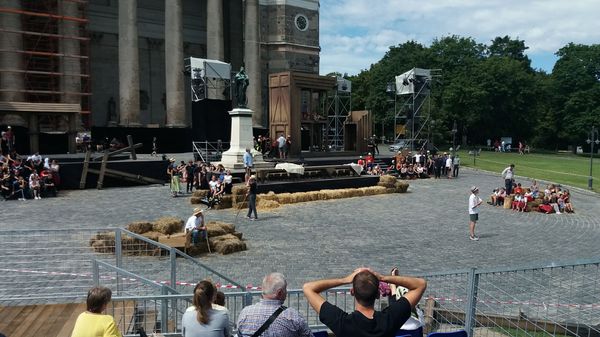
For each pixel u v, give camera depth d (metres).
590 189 37.41
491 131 94.00
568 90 100.50
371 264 15.26
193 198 26.22
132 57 50.31
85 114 48.34
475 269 7.23
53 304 10.01
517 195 27.69
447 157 43.94
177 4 52.50
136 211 23.92
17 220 21.03
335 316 3.83
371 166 39.66
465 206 28.08
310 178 31.81
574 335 8.04
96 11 56.78
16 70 40.31
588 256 16.73
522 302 10.66
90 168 32.72
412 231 20.72
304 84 40.94
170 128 52.28
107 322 5.43
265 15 67.12
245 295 7.74
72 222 20.69
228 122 47.25
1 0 40.38
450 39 95.75
